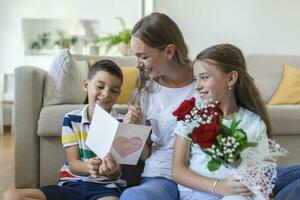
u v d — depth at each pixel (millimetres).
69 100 2068
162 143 1411
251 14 3525
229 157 1027
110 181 1453
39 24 5242
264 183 1039
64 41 5277
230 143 1021
